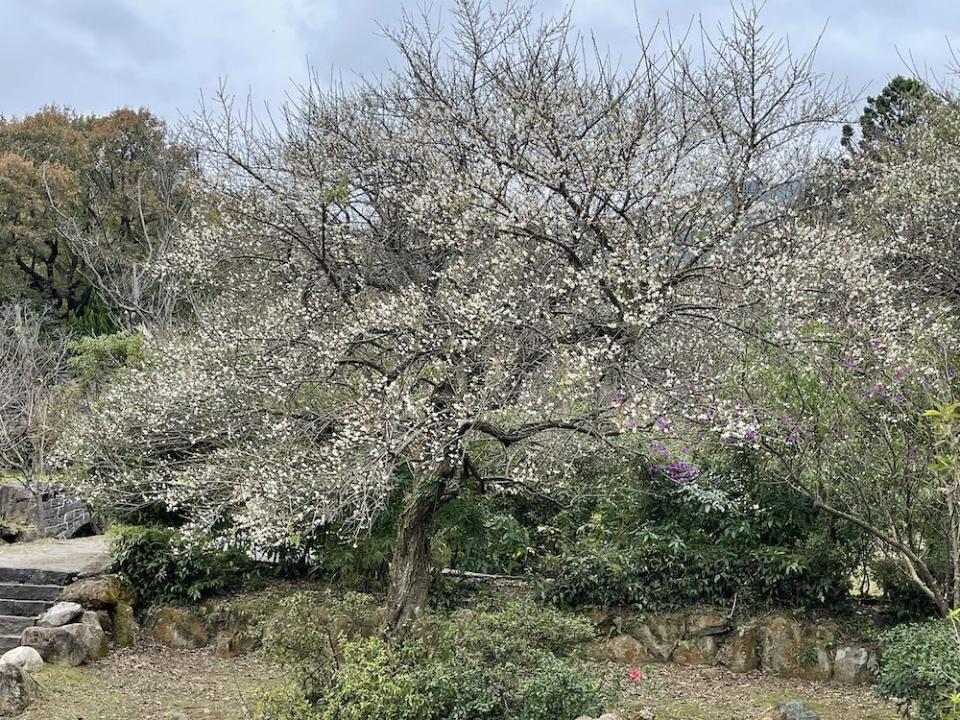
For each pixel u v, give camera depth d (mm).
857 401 6949
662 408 6586
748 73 7375
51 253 29109
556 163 6859
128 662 8555
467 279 7129
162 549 9648
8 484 15688
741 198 7082
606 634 8633
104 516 11336
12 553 11562
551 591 8961
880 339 6859
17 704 6887
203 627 9234
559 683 5539
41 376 17047
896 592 8172
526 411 6590
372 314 7121
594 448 8180
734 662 8180
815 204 8523
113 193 28938
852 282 7102
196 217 9984
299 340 7914
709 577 8641
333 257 8461
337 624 6633
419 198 7359
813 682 7836
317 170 8320
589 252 7133
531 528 10016
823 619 8305
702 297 7168
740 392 7180
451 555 9516
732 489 8898
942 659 5445
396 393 6445
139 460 9602
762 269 6609
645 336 6863
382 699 5449
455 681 5664
